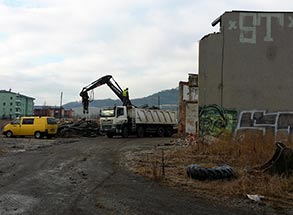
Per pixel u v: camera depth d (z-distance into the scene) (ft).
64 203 28.76
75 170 47.06
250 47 71.56
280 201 30.07
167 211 26.55
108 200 29.89
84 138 123.95
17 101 453.99
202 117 74.95
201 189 34.68
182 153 64.44
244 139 62.03
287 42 71.26
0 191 33.30
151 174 43.32
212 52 73.51
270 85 71.00
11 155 65.67
